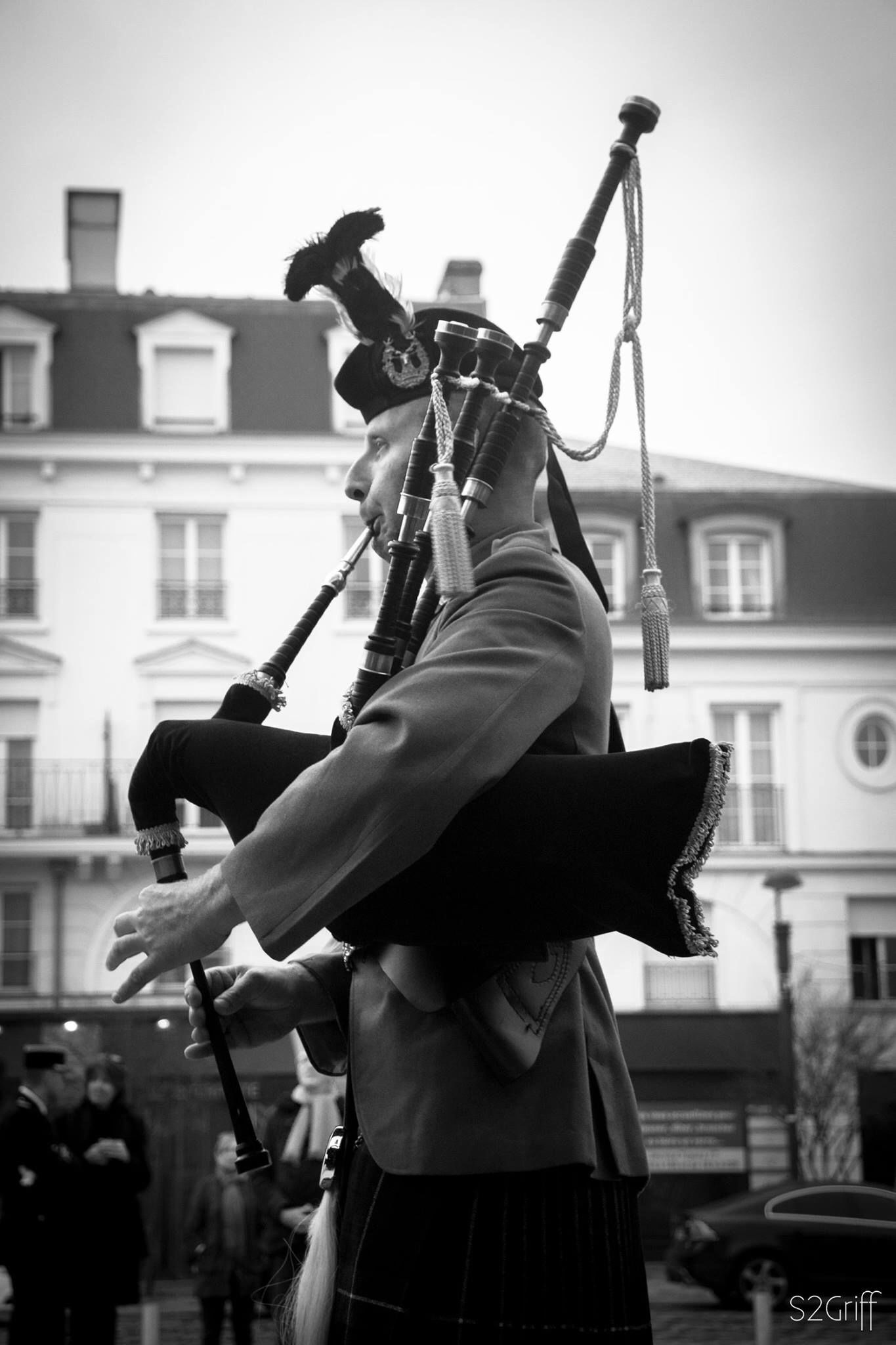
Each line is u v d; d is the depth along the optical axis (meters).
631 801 1.24
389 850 1.24
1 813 19.58
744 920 20.23
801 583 21.19
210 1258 7.88
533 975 1.41
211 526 20.39
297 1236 1.81
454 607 1.42
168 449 20.36
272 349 20.91
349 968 1.51
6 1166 6.58
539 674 1.32
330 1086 5.81
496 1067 1.38
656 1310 14.33
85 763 19.81
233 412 20.58
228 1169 8.05
